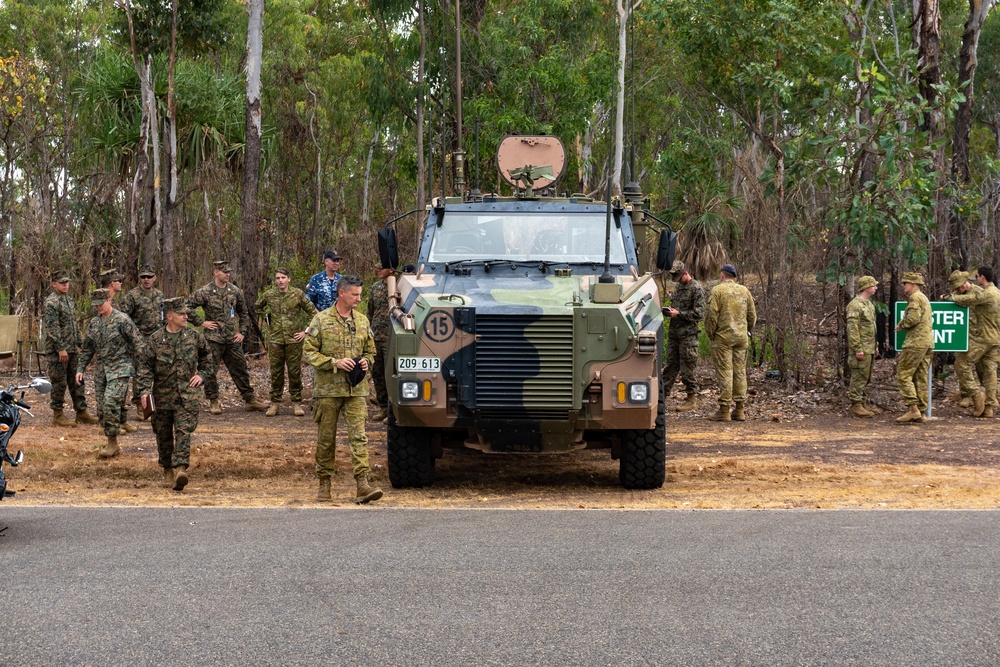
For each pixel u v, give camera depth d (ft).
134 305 47.19
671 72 113.09
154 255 85.76
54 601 20.10
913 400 47.91
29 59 115.34
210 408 52.03
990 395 49.78
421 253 36.65
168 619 19.01
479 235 36.96
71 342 46.52
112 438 38.68
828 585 21.11
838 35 77.25
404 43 89.81
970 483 34.14
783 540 25.08
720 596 20.39
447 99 86.94
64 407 52.34
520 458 39.78
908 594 20.48
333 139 132.36
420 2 84.43
